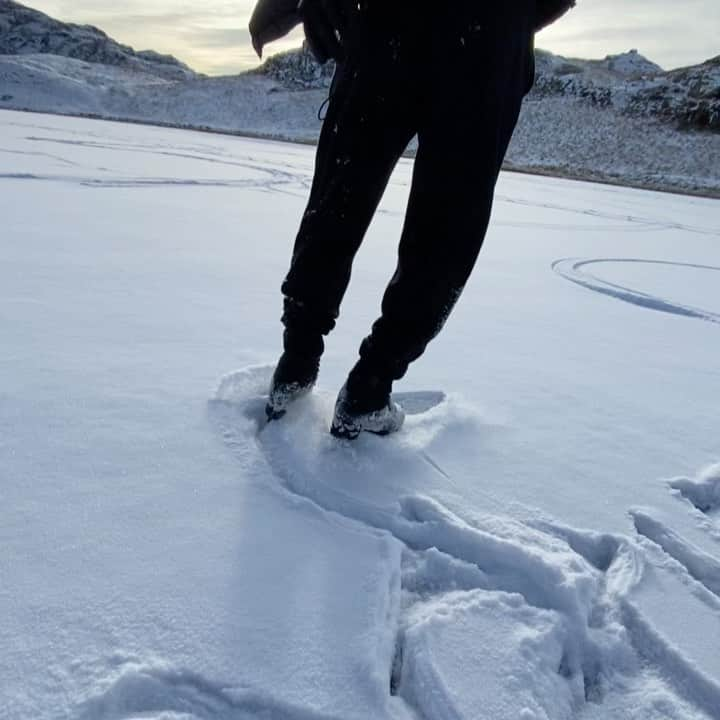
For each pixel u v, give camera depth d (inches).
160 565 44.2
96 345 84.4
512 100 55.3
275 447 60.2
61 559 43.8
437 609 42.7
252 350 88.1
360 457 59.7
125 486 52.9
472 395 80.2
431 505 54.0
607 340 114.4
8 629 37.7
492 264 190.1
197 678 36.1
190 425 63.7
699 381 95.3
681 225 389.7
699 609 45.2
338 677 36.8
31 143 489.1
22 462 54.9
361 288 139.1
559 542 51.0
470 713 35.7
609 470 64.1
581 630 42.5
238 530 48.8
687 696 39.4
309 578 44.4
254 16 65.9
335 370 84.2
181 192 294.7
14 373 72.5
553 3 57.2
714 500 62.5
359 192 57.5
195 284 125.3
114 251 149.3
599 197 582.9
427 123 54.5
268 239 191.2
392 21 53.7
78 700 33.8
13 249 138.5
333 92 59.2
